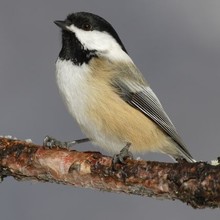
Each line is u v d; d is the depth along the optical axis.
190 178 2.82
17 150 2.86
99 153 2.85
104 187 2.84
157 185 2.83
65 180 2.85
